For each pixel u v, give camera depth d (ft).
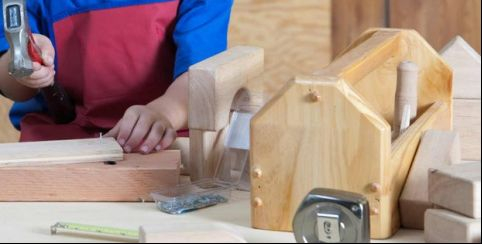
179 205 4.30
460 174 3.60
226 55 4.97
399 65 4.47
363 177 3.76
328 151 3.79
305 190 3.85
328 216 3.51
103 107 6.50
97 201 4.49
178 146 5.36
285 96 3.82
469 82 4.86
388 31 4.78
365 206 3.50
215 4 6.24
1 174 4.46
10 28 5.13
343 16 10.09
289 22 10.39
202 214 4.23
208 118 4.69
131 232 3.84
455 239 3.53
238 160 4.80
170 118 5.72
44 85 5.73
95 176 4.46
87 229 3.91
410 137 4.09
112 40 6.34
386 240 3.81
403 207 3.95
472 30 9.50
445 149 4.06
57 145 4.67
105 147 4.64
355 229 3.49
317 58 10.37
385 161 3.75
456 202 3.58
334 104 3.76
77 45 6.41
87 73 6.42
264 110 3.86
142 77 6.43
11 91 6.44
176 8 6.32
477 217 3.52
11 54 5.16
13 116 6.82
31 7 6.41
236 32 10.56
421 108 4.82
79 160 4.55
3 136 9.74
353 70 3.99
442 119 4.75
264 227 3.95
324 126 3.78
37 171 4.46
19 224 4.09
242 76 4.91
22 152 4.49
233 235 3.48
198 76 4.66
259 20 10.49
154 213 4.27
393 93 4.77
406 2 9.69
